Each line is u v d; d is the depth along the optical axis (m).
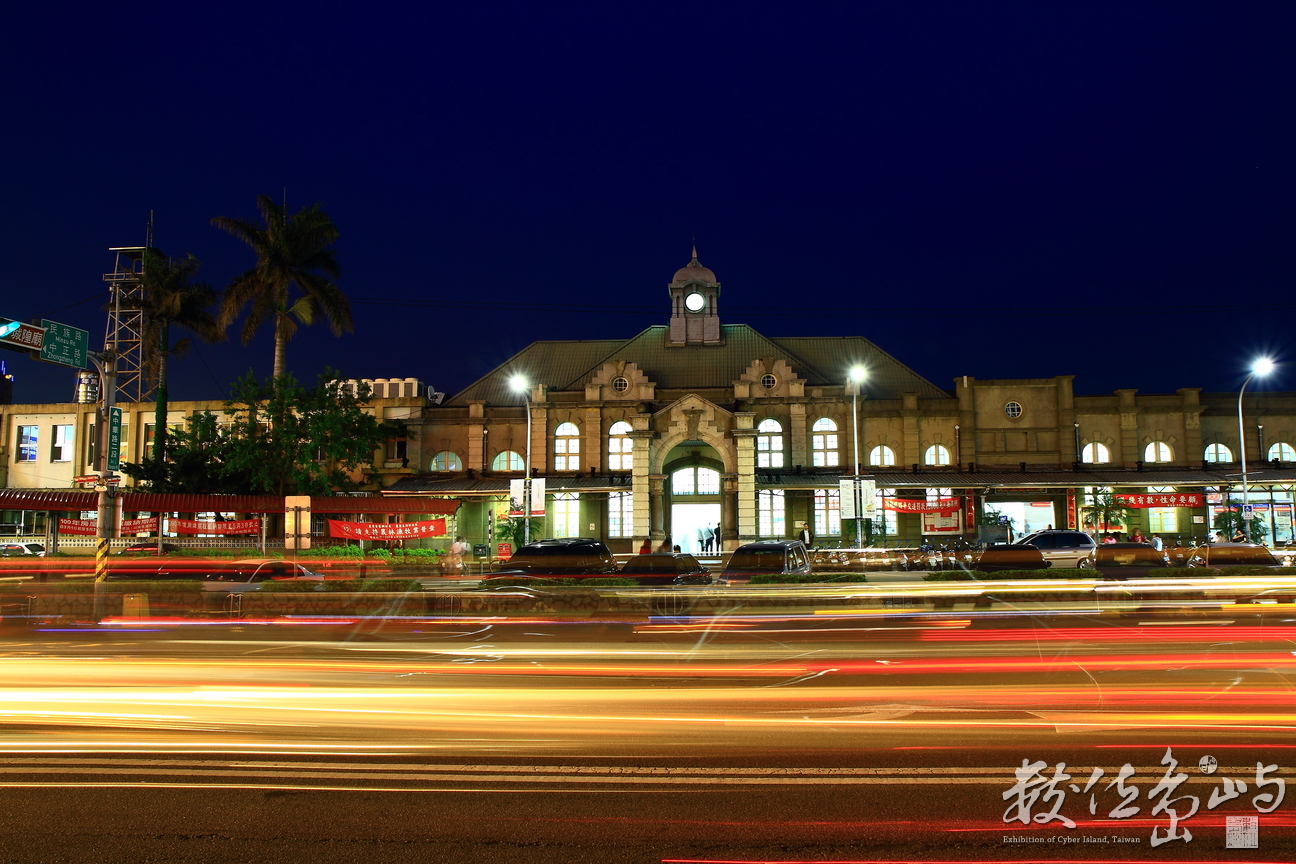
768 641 17.55
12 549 44.81
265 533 41.69
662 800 7.77
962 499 48.47
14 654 16.67
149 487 46.44
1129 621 20.38
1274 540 47.19
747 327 57.53
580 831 7.06
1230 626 19.23
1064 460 50.19
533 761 8.94
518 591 23.95
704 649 16.45
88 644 18.34
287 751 9.30
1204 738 9.62
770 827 7.13
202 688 12.56
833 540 48.56
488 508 51.12
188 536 44.16
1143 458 50.47
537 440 52.00
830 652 15.85
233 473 45.66
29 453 55.69
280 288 47.88
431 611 23.62
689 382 54.59
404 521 50.19
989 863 6.43
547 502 50.72
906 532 49.28
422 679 13.25
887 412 51.47
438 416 53.16
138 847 6.77
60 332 23.98
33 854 6.63
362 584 26.09
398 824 7.23
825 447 51.34
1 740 9.80
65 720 10.69
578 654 15.89
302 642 18.47
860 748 9.34
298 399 46.03
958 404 51.09
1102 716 10.64
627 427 51.81
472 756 9.11
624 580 26.83
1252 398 50.47
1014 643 16.81
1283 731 9.90
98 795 7.94
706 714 10.85
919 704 11.34
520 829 7.11
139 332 54.44
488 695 11.98
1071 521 47.84
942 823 7.20
